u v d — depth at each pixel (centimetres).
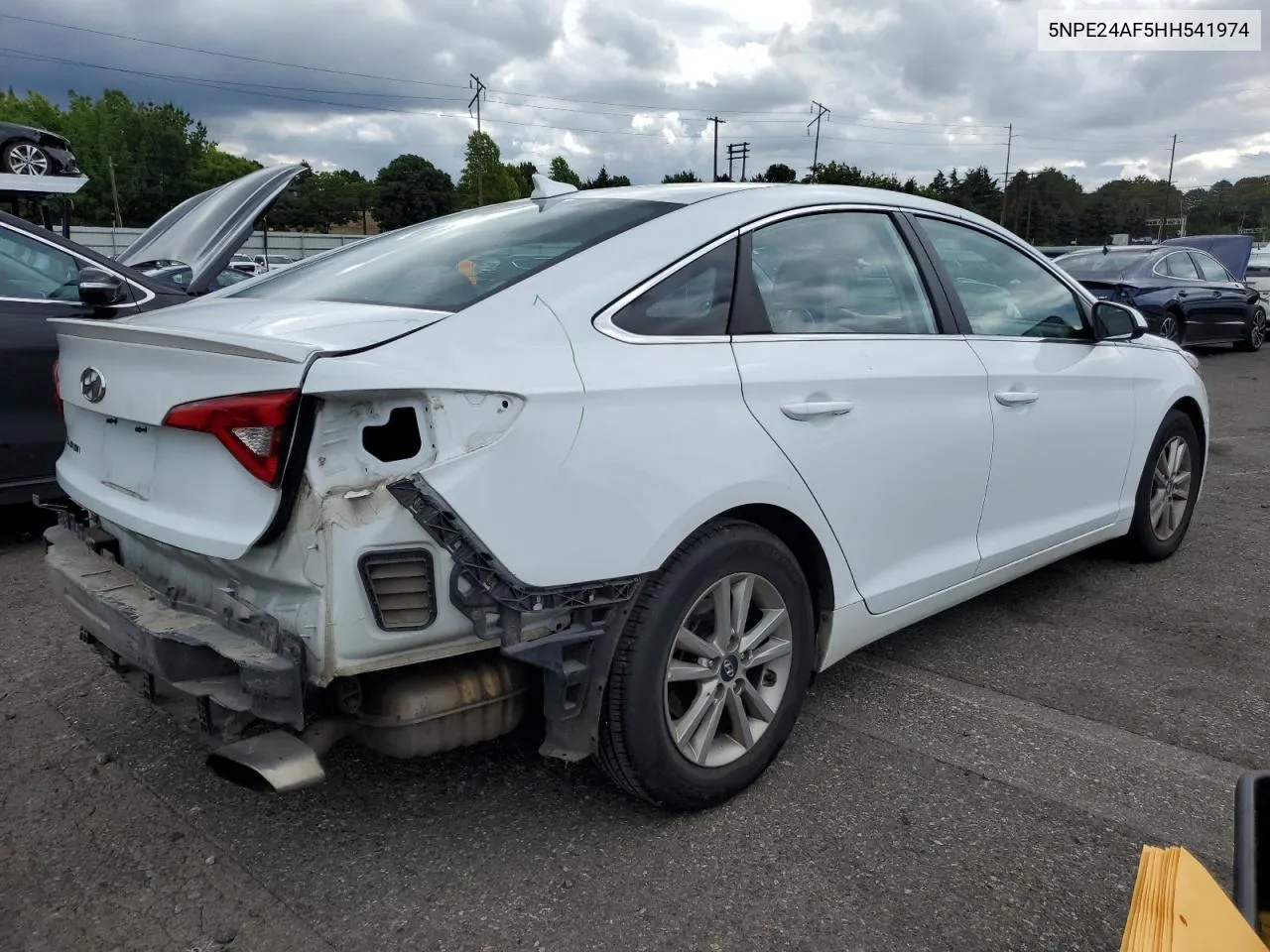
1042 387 375
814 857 256
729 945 223
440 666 234
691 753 264
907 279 338
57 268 504
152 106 8919
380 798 282
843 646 311
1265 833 147
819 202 314
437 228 328
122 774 295
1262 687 359
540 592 226
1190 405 487
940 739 319
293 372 206
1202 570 490
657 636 247
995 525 364
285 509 210
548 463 226
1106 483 429
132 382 243
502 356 228
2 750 308
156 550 252
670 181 342
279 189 632
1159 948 132
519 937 226
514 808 277
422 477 211
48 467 495
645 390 245
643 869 250
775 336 284
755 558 270
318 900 238
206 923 230
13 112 8588
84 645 386
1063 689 357
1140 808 280
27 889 242
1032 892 243
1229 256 1739
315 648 212
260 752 216
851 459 296
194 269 579
